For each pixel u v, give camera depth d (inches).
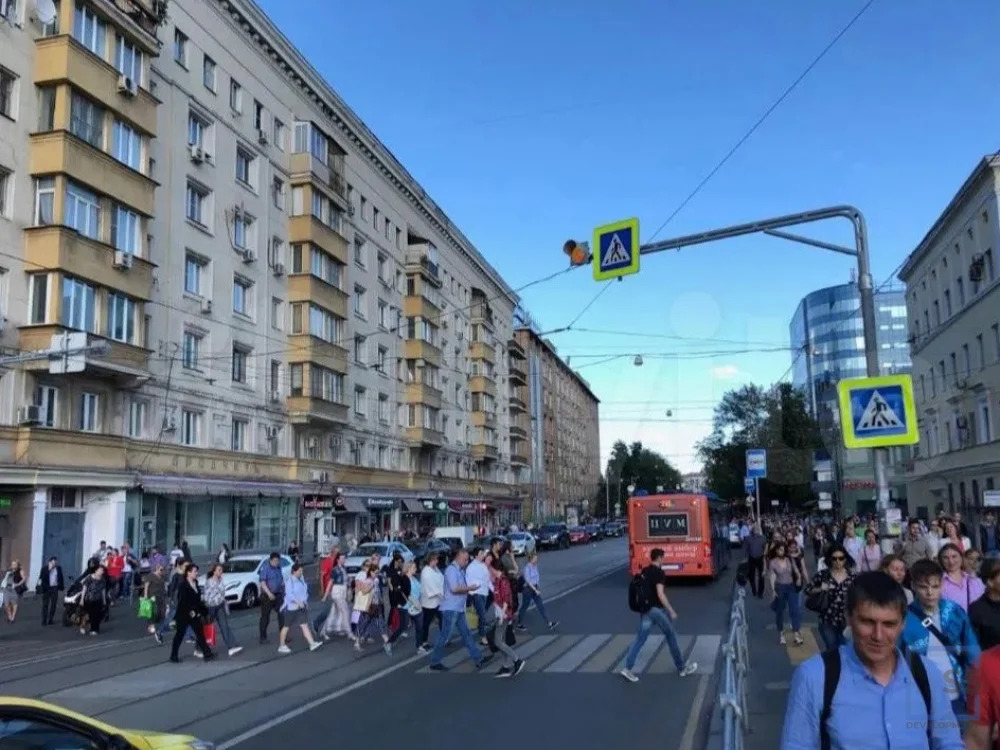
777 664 455.2
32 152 962.7
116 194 1035.3
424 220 2223.2
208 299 1266.0
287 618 563.2
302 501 1486.2
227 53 1349.7
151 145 1152.8
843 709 121.1
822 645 509.4
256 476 1362.0
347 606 615.8
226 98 1341.0
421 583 559.5
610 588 997.2
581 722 338.3
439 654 476.1
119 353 1025.5
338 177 1659.7
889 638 121.3
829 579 331.9
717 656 497.7
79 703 398.6
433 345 2155.5
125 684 448.5
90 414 1033.5
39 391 958.4
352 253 1759.4
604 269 501.4
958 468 1686.8
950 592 261.9
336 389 1611.7
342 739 319.3
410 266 2084.2
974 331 1573.6
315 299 1523.1
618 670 458.9
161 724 352.8
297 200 1530.5
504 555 638.5
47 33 984.3
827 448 1718.8
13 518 924.0
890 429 380.8
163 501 1155.3
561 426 4087.1
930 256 1850.4
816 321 3024.1
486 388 2613.2
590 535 2721.5
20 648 613.0
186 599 530.3
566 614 737.0
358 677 460.4
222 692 422.0
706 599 855.1
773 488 2554.1
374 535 1780.3
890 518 390.9
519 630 637.9
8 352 919.7
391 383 1969.7
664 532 1023.0
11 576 796.0
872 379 386.6
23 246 946.1
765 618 677.3
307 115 1609.3
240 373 1359.5
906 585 283.3
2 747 155.9
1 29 930.7
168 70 1195.9
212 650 560.7
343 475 1669.5
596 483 5128.0
